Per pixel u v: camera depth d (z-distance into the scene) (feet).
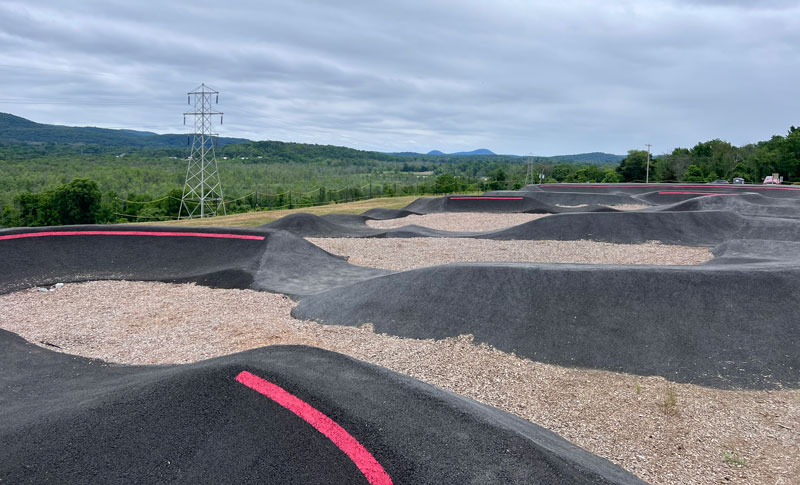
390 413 19.11
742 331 33.09
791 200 119.44
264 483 15.53
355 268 62.85
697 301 35.47
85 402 20.56
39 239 58.90
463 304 39.04
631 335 33.81
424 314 38.96
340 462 16.33
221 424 17.87
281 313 43.98
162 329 38.86
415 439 17.69
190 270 58.03
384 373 22.88
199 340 36.09
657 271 38.52
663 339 33.22
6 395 25.29
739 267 39.96
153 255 60.49
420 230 97.50
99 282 53.57
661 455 22.66
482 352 34.12
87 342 36.09
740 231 82.58
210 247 62.85
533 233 86.22
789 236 76.84
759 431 24.77
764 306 34.65
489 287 39.96
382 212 132.26
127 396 19.92
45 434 17.99
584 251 73.51
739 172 253.44
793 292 35.47
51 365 30.07
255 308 45.01
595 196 149.89
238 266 58.08
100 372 28.68
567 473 16.88
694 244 77.66
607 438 24.00
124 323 40.42
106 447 17.13
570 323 35.47
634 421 25.67
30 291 50.14
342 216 124.77
